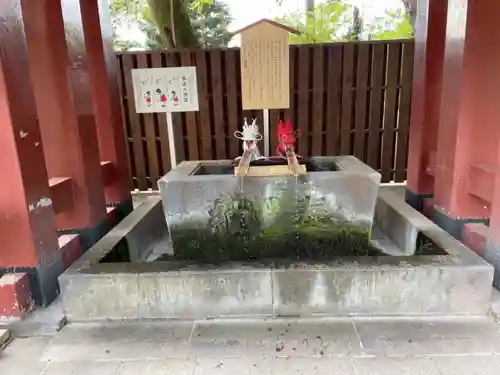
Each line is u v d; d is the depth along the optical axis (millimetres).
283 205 3129
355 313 2494
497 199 2666
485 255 2816
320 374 1989
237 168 3184
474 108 3053
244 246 3262
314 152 5191
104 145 4086
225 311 2508
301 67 4895
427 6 3758
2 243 2488
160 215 4160
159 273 2475
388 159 5203
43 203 2607
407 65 4871
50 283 2658
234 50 4871
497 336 2254
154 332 2393
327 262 2551
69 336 2379
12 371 2088
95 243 3289
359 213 3152
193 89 4418
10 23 2309
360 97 4992
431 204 3721
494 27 2879
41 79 3090
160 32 5547
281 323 2439
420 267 2428
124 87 5055
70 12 3102
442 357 2086
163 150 5234
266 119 3975
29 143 2471
